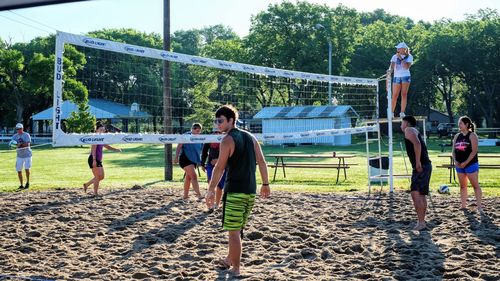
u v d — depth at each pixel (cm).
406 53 1040
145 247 609
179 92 4403
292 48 4812
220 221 757
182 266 526
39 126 6303
